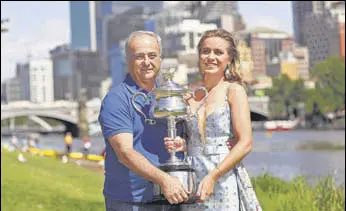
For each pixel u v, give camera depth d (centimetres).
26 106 13862
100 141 11012
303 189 1689
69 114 14150
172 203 561
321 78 15312
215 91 608
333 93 15138
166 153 595
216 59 608
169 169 567
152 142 593
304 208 1437
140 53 599
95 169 3362
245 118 585
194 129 601
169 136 582
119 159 579
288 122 15862
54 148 8331
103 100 597
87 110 14250
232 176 595
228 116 596
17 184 1770
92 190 1953
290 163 4969
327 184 1742
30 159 3120
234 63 618
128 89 598
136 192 585
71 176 2417
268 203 1466
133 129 591
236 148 574
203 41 616
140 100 593
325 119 15638
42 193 1673
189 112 597
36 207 1507
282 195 1596
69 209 1505
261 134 13225
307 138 10325
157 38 613
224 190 590
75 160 4228
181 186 554
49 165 2983
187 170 568
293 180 2002
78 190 1831
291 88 17512
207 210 592
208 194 569
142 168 561
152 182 585
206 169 591
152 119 591
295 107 17375
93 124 14300
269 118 16750
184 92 580
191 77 15662
